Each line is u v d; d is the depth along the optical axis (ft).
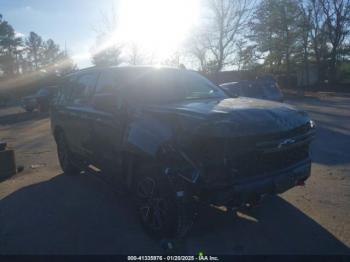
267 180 13.17
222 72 141.90
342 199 17.60
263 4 145.79
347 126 41.50
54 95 25.70
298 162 14.64
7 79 193.57
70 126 21.86
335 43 153.99
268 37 152.35
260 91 51.57
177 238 13.80
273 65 161.79
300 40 156.04
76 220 16.31
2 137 45.39
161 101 16.11
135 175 15.19
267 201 17.48
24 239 14.58
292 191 18.84
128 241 14.12
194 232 14.52
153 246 13.69
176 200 12.85
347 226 14.66
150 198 14.19
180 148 12.84
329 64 156.97
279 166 13.75
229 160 12.51
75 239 14.46
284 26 151.02
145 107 15.21
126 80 17.42
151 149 13.51
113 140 16.47
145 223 14.58
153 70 18.54
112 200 18.79
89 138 19.26
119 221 16.06
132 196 16.19
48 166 27.50
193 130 12.70
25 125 59.26
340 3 150.00
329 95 110.32
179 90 17.51
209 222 15.39
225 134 12.35
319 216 15.70
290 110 14.96
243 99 16.98
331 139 33.35
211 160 12.48
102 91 18.71
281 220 15.40
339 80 158.40
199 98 16.93
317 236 13.91
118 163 16.24
